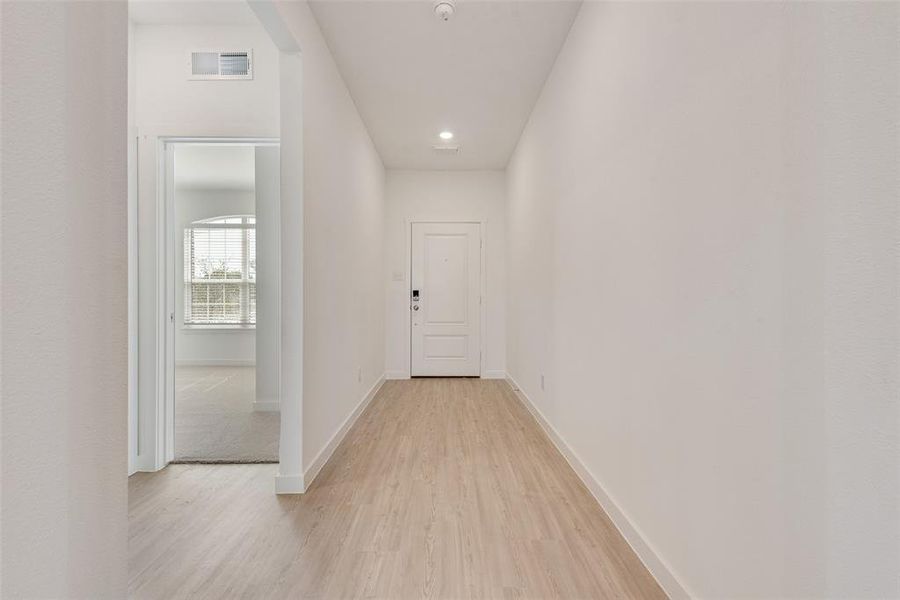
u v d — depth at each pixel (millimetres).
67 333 795
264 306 4074
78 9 810
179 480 2521
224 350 7078
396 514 2094
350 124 3537
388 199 5629
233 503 2215
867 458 805
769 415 1042
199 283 7145
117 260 912
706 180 1296
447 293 5684
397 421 3709
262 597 1511
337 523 2010
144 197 2773
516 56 3020
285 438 2334
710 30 1274
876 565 792
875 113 785
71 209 801
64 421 790
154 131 2836
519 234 4570
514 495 2299
